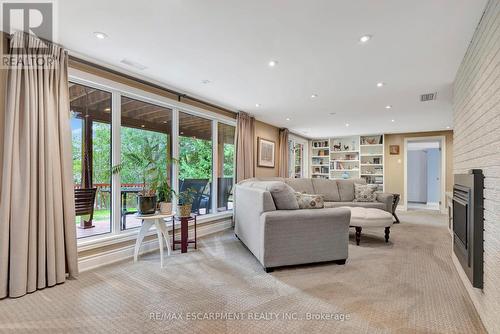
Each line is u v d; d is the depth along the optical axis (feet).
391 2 5.88
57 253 7.79
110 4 6.07
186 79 10.99
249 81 11.16
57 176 7.85
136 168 11.14
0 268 6.77
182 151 13.56
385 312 6.23
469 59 7.71
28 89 7.23
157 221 9.71
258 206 9.56
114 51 8.50
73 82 9.18
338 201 18.62
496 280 5.04
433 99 13.41
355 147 26.91
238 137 16.33
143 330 5.54
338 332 5.46
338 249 9.55
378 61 9.00
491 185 5.42
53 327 5.64
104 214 10.25
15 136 7.02
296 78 10.73
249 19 6.63
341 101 14.06
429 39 7.45
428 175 30.14
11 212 6.95
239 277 8.36
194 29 7.14
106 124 10.30
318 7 6.11
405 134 24.71
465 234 6.66
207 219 14.43
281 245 8.92
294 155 25.96
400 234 14.46
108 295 7.10
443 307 6.45
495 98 5.28
